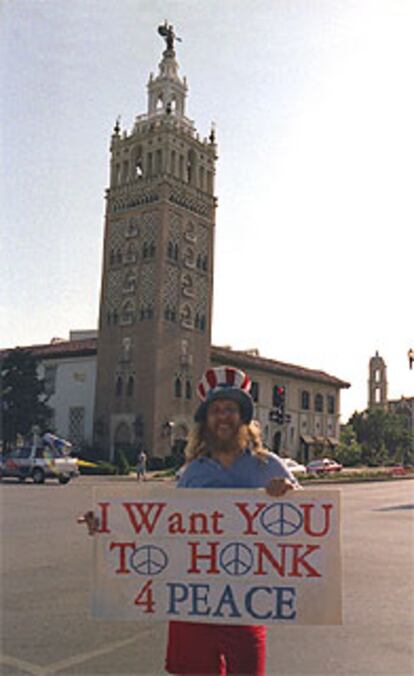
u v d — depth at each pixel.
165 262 52.69
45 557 10.27
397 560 10.41
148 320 51.91
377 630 6.31
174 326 52.72
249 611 3.85
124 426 51.47
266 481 3.92
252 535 3.89
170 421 51.19
